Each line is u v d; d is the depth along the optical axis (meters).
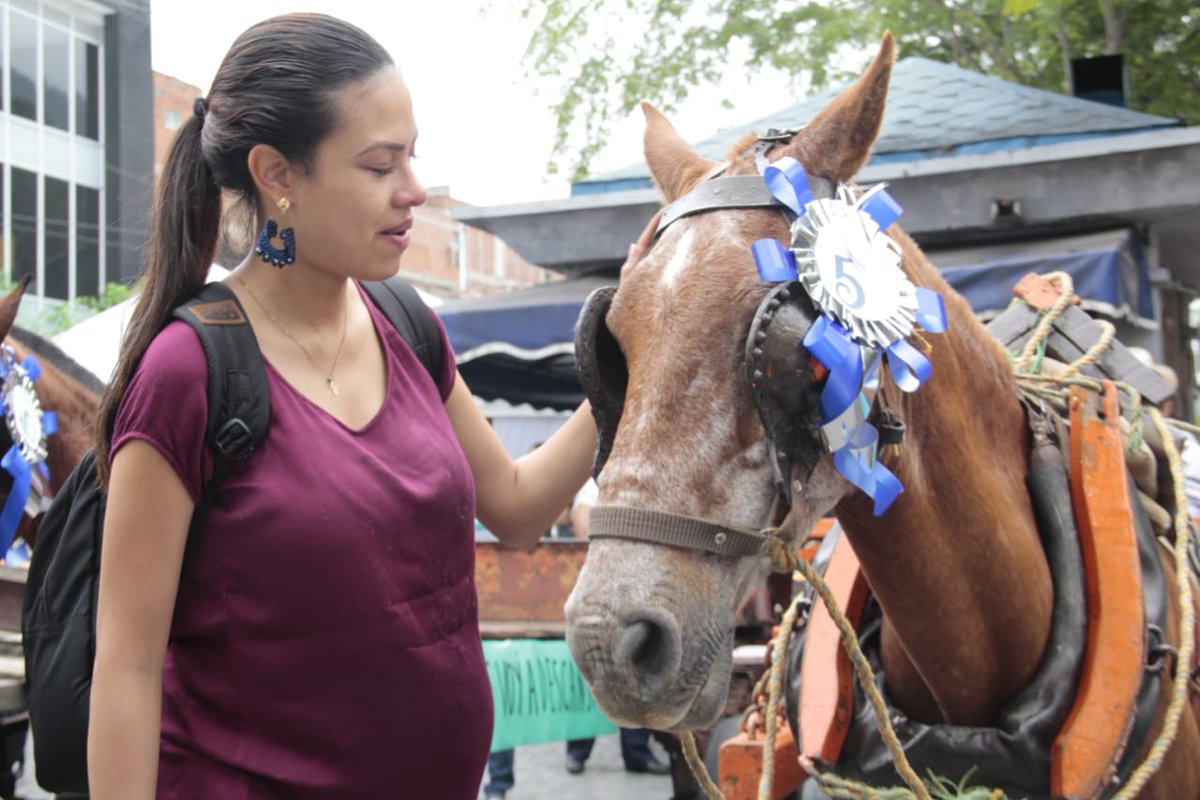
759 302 1.75
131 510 1.59
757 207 1.87
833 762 2.29
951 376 2.15
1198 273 7.69
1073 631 2.18
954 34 13.20
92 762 1.57
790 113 7.62
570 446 2.24
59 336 6.66
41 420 3.76
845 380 1.75
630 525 1.67
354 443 1.74
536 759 7.29
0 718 3.87
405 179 1.76
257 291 1.80
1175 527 2.49
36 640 1.89
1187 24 11.76
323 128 1.69
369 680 1.70
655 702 1.61
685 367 1.73
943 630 2.14
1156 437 2.63
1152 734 2.13
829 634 2.43
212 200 1.78
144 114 18.30
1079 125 6.34
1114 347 2.78
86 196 18.03
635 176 7.19
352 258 1.75
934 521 2.08
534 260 6.96
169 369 1.62
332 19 1.75
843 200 1.94
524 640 5.00
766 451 1.73
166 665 1.72
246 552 1.64
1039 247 5.94
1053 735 2.11
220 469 1.64
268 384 1.69
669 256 1.84
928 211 6.13
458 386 2.11
